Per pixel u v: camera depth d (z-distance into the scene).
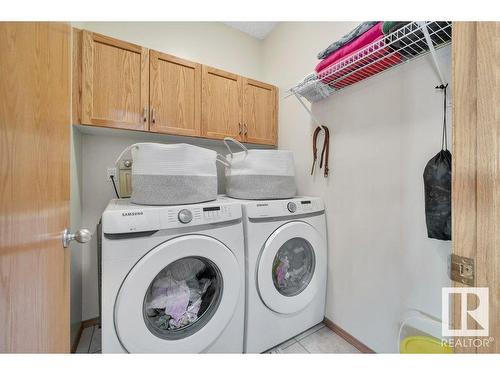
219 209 1.16
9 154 0.41
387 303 1.23
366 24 1.04
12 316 0.42
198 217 1.08
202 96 1.65
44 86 0.57
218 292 1.16
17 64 0.45
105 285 0.89
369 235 1.32
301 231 1.42
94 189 1.62
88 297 1.59
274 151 1.49
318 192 1.65
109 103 1.32
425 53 1.04
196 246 1.05
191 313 1.12
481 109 0.43
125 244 0.92
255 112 1.93
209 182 1.29
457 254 0.47
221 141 1.86
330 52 1.25
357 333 1.38
